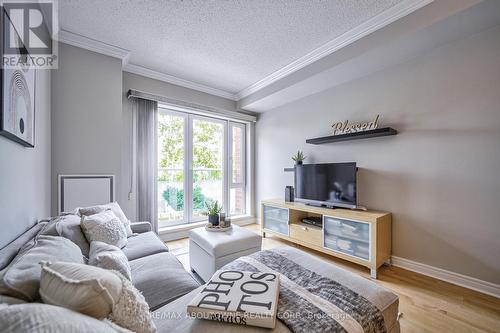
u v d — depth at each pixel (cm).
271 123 411
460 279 202
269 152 415
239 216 430
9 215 120
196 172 388
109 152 255
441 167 214
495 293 184
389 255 245
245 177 450
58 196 224
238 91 400
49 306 53
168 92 337
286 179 383
